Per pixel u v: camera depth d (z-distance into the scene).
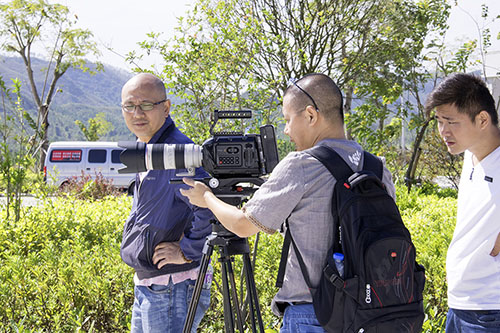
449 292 2.50
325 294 1.89
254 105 6.41
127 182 19.38
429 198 9.19
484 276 2.32
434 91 2.36
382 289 1.82
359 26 12.52
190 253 2.58
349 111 13.69
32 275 4.32
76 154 19.33
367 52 12.55
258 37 7.80
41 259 4.55
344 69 12.62
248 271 2.50
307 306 2.00
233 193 2.33
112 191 14.86
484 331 2.32
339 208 1.89
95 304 3.92
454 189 12.34
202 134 6.02
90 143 19.48
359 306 1.82
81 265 4.16
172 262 2.60
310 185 1.94
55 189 7.73
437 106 2.36
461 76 2.31
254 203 1.99
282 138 6.84
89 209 7.11
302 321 2.00
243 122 5.67
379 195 1.91
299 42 11.12
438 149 11.98
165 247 2.60
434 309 3.81
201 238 2.57
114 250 4.43
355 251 1.83
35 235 5.64
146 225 2.64
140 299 2.69
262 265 4.41
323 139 2.07
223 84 6.31
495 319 2.29
